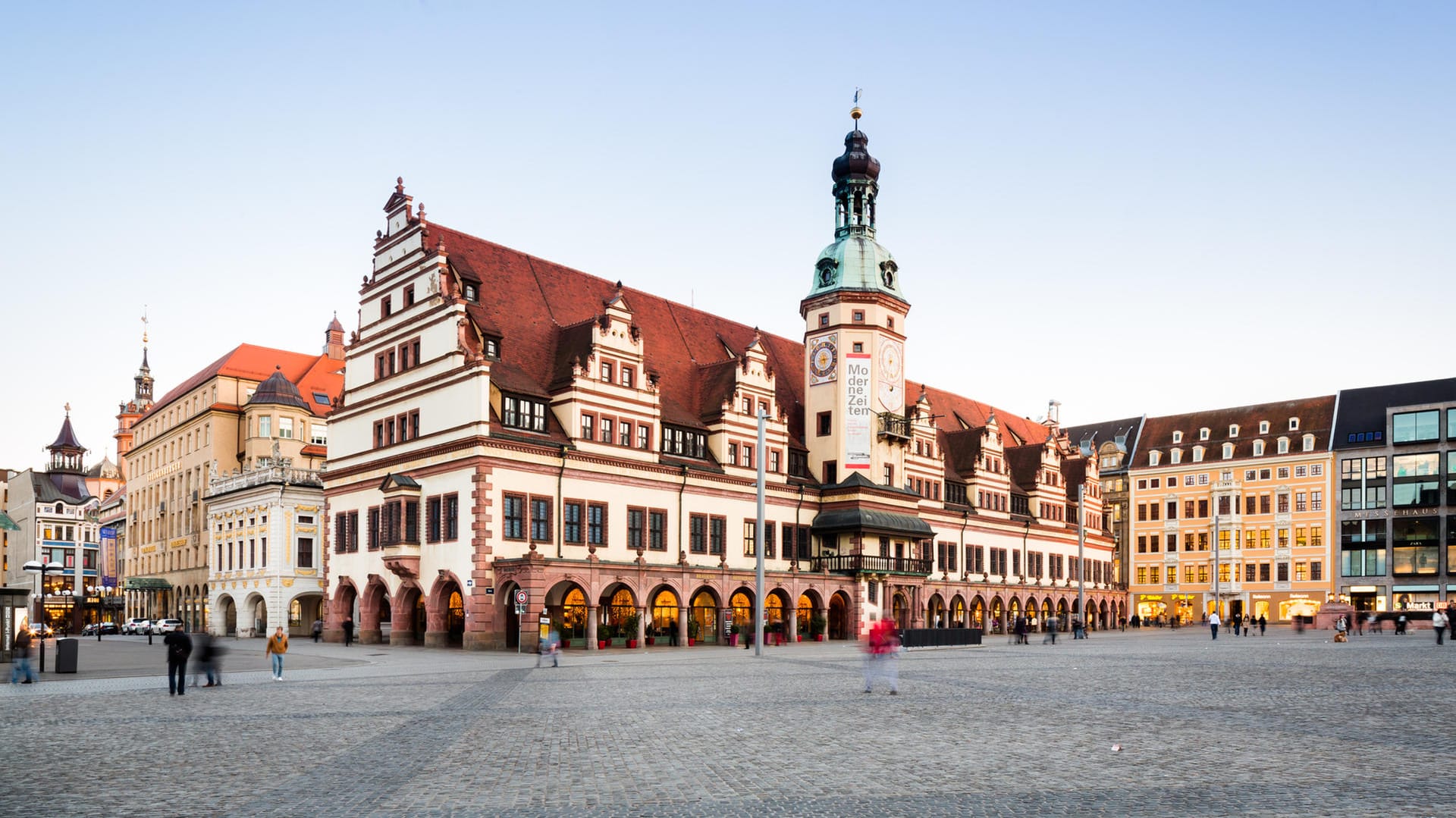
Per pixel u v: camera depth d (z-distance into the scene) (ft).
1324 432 421.18
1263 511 428.97
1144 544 458.09
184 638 101.81
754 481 248.52
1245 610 428.15
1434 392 409.90
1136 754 61.82
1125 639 269.44
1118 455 473.67
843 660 158.81
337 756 62.34
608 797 49.96
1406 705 88.22
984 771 56.13
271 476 279.49
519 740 68.39
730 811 46.85
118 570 424.87
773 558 252.01
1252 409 448.24
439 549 201.67
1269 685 108.27
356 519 228.02
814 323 277.03
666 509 227.20
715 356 268.41
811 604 254.06
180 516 361.92
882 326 275.18
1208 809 46.91
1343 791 50.80
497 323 216.13
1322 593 411.54
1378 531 402.93
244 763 60.23
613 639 205.26
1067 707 86.89
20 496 515.91
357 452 229.86
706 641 228.22
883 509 268.82
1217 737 68.80
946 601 303.89
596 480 213.25
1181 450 452.35
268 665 149.48
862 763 58.85
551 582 187.01
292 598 277.03
